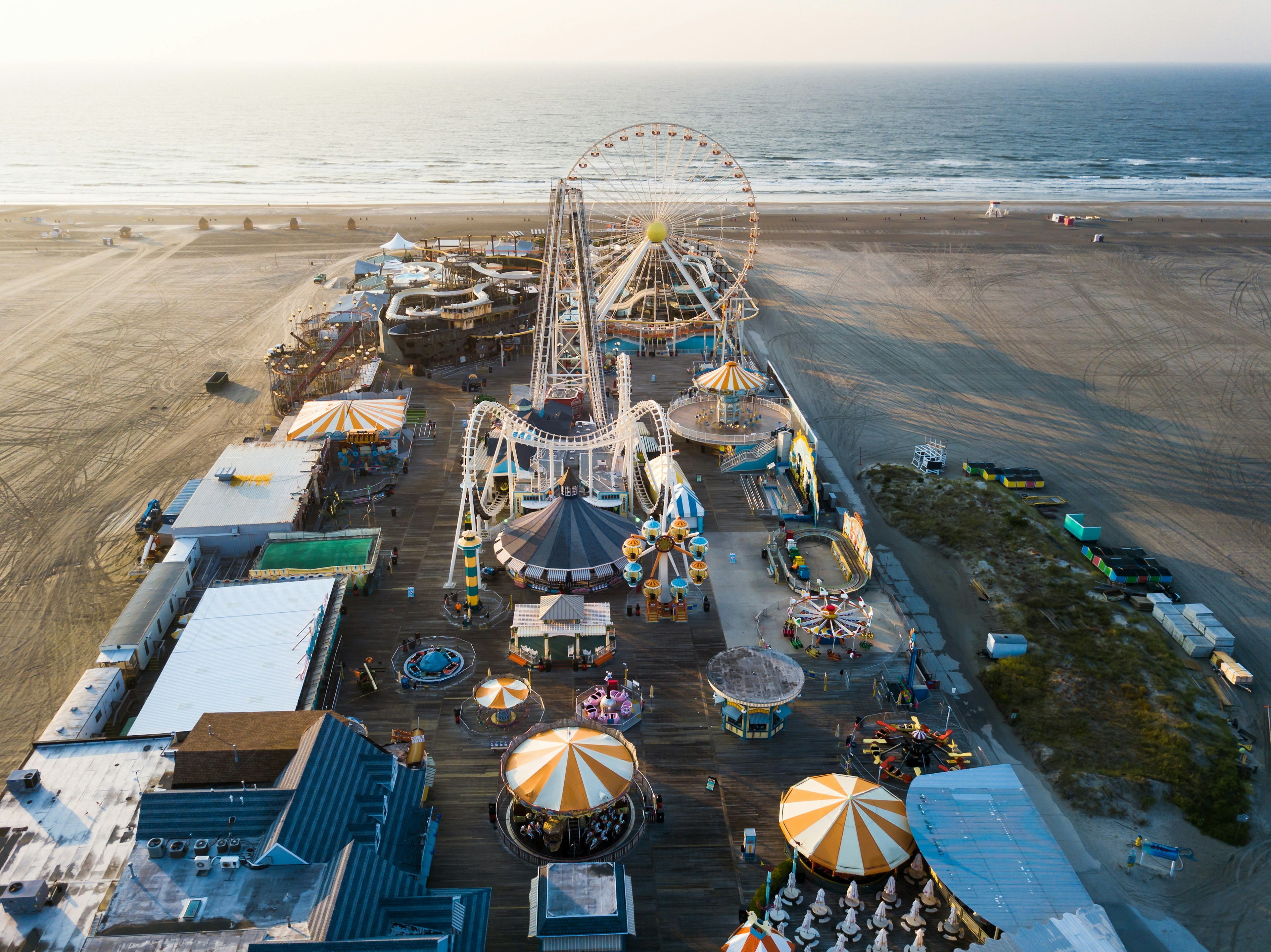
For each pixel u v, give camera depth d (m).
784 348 124.69
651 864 44.22
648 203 163.00
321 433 84.25
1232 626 65.12
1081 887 39.91
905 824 43.34
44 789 43.06
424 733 52.66
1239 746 52.72
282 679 52.03
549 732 47.28
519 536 68.31
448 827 46.09
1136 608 67.00
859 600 65.25
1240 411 104.44
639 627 63.41
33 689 56.44
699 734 53.19
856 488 86.44
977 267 169.88
